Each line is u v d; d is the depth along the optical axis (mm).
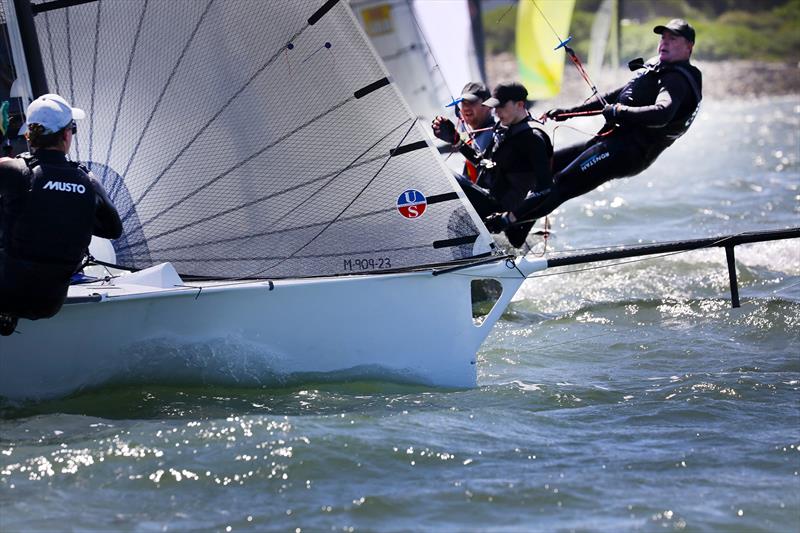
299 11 22062
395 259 22859
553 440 19703
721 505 16938
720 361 25297
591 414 21234
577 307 30719
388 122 22281
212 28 22297
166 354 21578
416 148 22359
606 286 32875
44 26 22422
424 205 22609
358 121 22344
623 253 23344
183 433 19391
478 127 30641
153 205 23031
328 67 22234
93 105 22781
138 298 20844
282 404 21422
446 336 22828
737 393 22469
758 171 58656
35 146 19719
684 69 25656
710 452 19047
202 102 22594
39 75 22297
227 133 22672
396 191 22609
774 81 123000
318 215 22828
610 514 16672
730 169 59688
